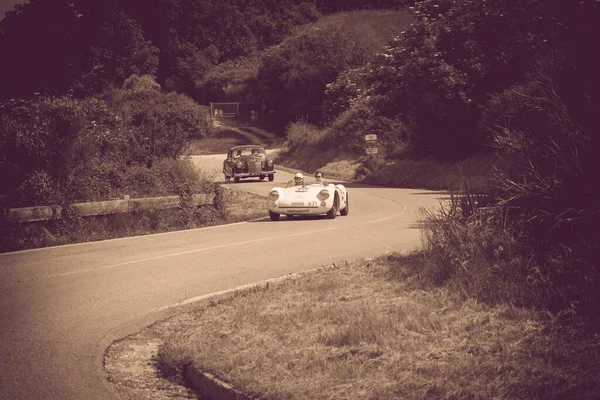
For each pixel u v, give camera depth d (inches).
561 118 341.1
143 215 666.2
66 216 603.2
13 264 462.6
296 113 2593.5
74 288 381.4
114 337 285.4
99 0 3496.6
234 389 206.2
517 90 375.2
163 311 326.3
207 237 595.8
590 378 191.3
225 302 329.1
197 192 762.2
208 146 2573.8
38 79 3307.1
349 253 487.5
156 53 3666.3
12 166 661.9
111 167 819.4
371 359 219.6
